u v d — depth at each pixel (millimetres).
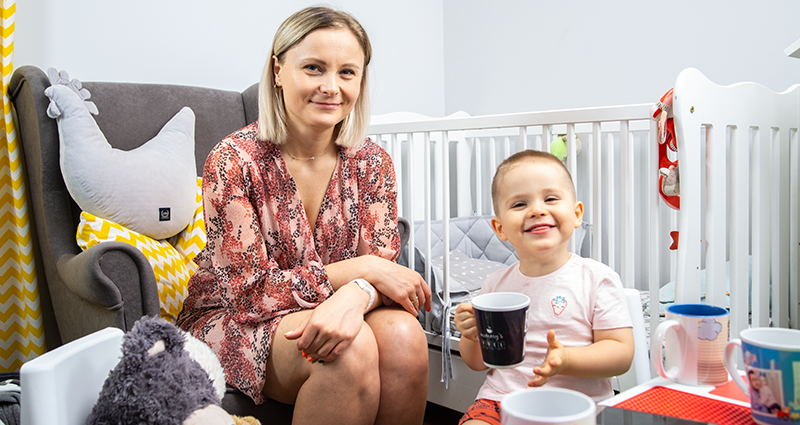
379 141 1778
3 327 1513
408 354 991
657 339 669
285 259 1097
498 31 2678
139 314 1068
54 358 643
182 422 701
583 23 2367
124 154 1354
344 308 944
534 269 940
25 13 1575
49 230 1300
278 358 982
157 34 1847
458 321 925
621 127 1227
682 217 1041
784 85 1867
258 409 1035
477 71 2783
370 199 1179
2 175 1493
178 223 1413
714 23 2012
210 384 788
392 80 2656
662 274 2088
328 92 1018
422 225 2135
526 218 873
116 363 769
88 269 1007
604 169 2225
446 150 1499
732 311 1187
